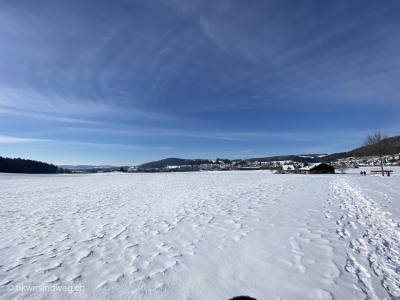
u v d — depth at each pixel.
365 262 3.36
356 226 5.09
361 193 9.96
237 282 2.99
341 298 2.54
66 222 6.77
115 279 3.15
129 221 6.65
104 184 24.00
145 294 2.76
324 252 3.77
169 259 3.77
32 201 11.52
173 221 6.45
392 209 6.41
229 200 9.91
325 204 7.93
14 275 3.34
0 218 7.55
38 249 4.44
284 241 4.39
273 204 8.38
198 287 2.89
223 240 4.61
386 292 2.61
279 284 2.89
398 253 3.60
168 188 17.17
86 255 4.05
